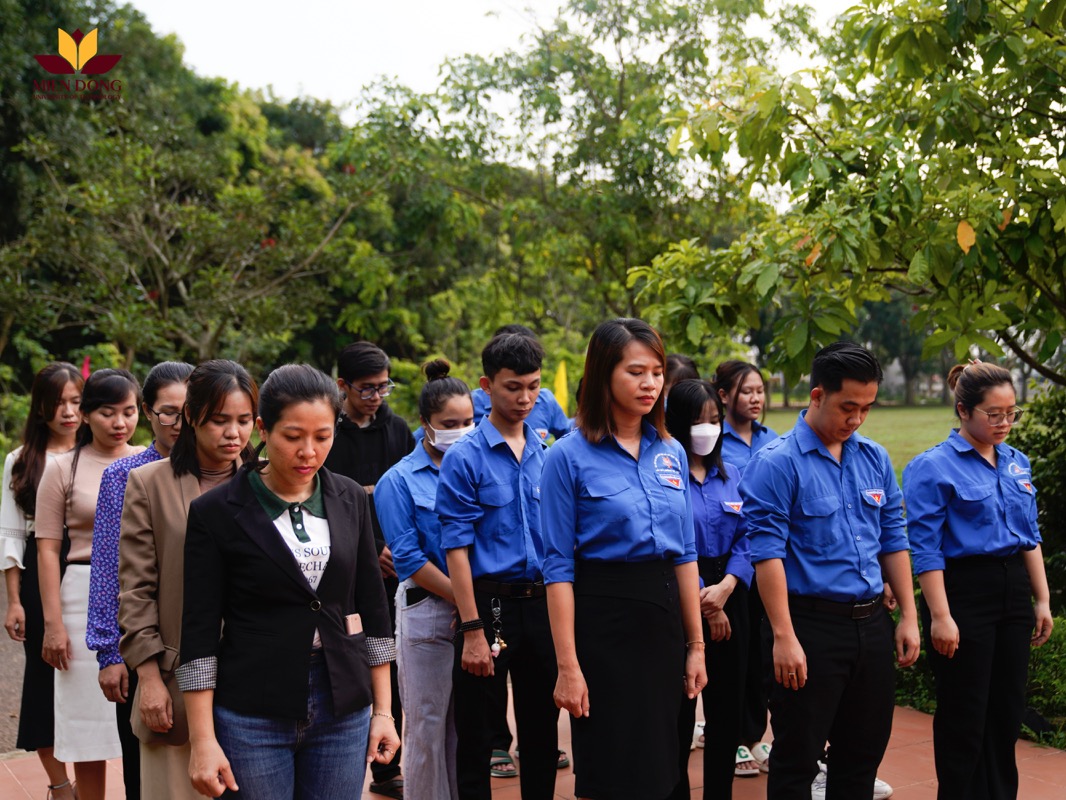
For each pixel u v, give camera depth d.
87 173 13.02
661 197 10.54
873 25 4.97
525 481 3.37
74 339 17.91
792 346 4.93
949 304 5.04
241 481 2.39
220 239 13.30
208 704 2.29
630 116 10.39
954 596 3.46
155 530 2.69
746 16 10.16
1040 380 6.67
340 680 2.38
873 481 3.11
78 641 3.47
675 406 3.68
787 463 3.03
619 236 10.52
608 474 2.88
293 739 2.36
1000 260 5.12
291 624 2.34
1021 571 3.46
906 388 35.72
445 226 11.30
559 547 2.86
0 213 14.27
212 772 2.25
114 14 16.88
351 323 13.70
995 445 3.56
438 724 3.51
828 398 2.99
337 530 2.44
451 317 14.61
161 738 2.60
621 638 2.81
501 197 11.45
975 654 3.42
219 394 2.63
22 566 3.75
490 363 3.38
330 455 4.25
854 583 3.00
